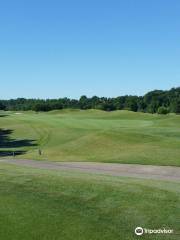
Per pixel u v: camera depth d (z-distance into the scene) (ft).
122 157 112.68
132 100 573.74
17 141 188.96
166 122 239.91
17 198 49.67
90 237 38.34
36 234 39.06
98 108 594.24
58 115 361.51
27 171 69.26
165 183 59.47
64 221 41.93
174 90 556.10
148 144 131.95
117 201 46.75
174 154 111.86
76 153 131.44
